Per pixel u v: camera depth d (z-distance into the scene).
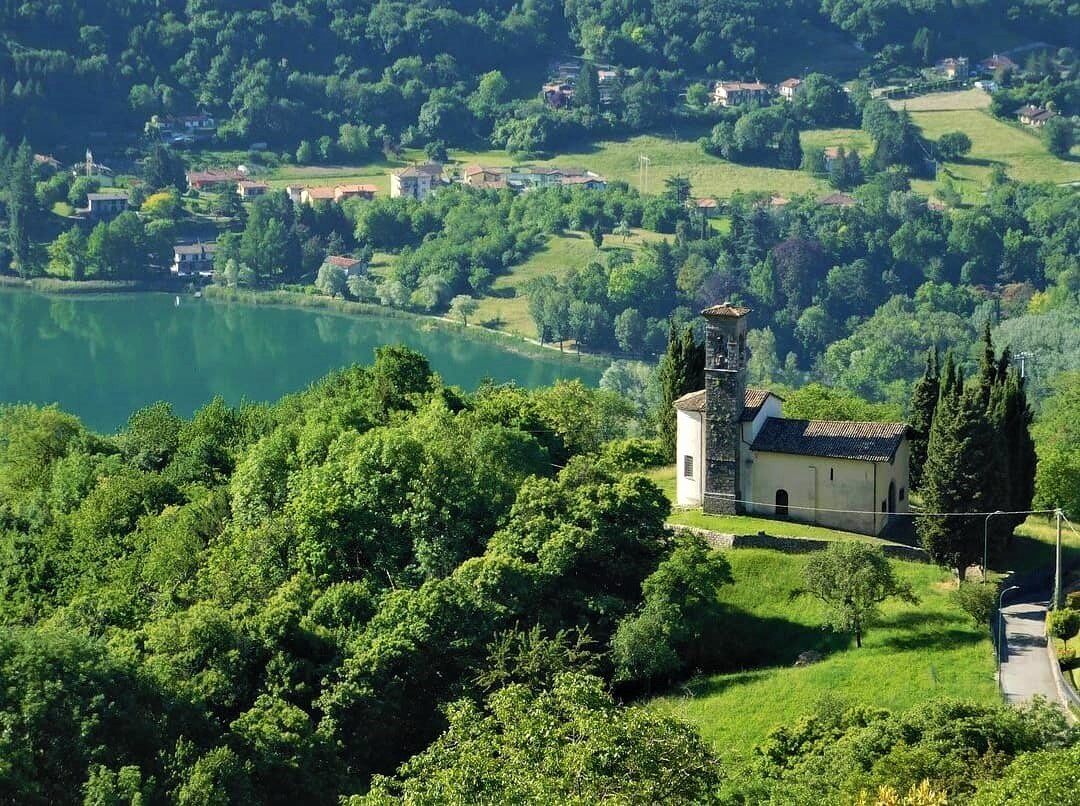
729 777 193.75
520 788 159.75
